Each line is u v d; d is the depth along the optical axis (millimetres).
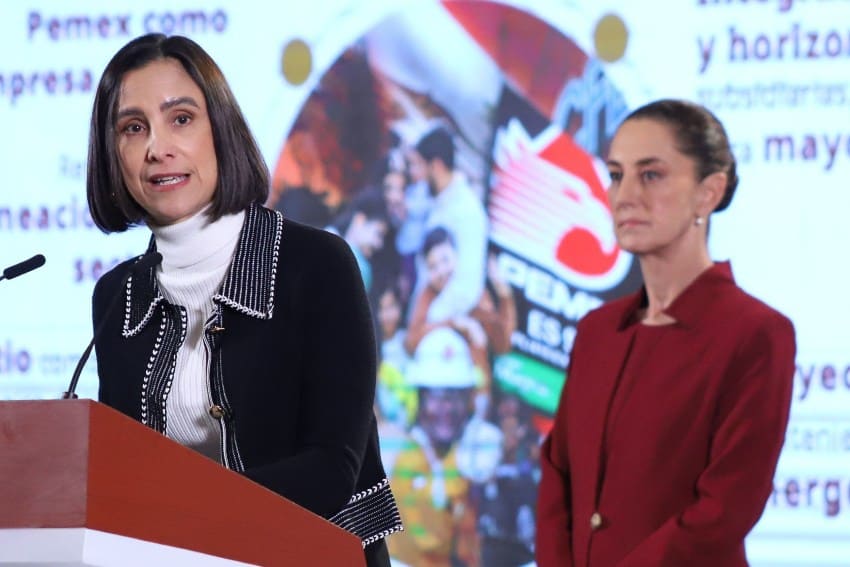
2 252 11273
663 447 6645
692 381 6691
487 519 10273
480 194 10500
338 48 10867
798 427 9812
